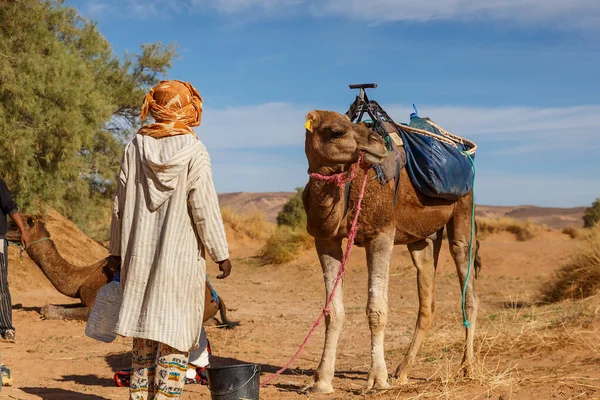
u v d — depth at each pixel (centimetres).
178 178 446
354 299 1557
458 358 789
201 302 462
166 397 452
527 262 2070
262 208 9731
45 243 1014
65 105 1585
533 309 1175
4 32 1562
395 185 619
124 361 750
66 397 563
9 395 551
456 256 720
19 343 841
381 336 611
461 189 677
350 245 580
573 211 9294
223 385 494
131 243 455
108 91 2117
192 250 453
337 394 599
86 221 1988
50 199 1600
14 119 1505
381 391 595
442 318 1134
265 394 602
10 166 1512
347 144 543
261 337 988
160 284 441
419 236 686
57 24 1723
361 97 632
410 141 655
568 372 635
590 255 1423
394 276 1928
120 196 462
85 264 1488
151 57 2275
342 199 582
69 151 1565
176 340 441
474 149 738
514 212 9344
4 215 841
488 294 1641
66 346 837
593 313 950
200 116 476
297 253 2288
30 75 1519
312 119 550
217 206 456
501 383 592
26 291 1350
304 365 783
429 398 566
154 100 463
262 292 1730
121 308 448
